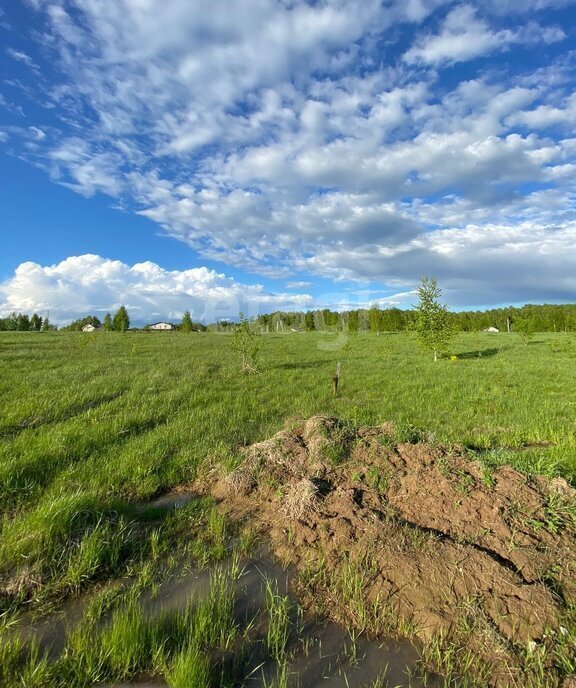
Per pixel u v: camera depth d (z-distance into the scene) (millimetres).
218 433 7688
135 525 4562
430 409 10195
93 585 3652
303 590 3607
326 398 11562
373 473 5113
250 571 3889
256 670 2789
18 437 6949
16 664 2797
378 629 3180
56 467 5863
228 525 4691
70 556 3840
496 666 2844
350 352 26875
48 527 4051
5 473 5359
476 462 5188
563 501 4465
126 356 21641
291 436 6445
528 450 7172
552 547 3832
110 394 10688
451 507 4418
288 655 2926
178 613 3193
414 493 4711
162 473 5984
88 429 7473
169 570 3879
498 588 3361
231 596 3471
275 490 5273
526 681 2730
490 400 11094
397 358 22766
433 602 3311
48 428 7621
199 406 9859
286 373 16234
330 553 4000
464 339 40156
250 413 9469
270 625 3123
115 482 5590
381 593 3469
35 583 3529
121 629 2938
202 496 5484
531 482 4836
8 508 4855
